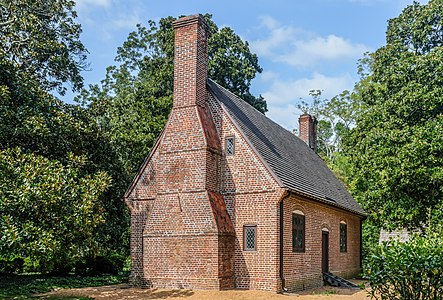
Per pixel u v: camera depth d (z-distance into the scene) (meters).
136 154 30.64
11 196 14.48
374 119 30.12
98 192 16.78
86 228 16.11
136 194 21.44
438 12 31.20
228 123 20.20
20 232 14.25
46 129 19.50
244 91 43.62
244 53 43.81
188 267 18.50
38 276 25.00
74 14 29.17
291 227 19.59
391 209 25.72
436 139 23.84
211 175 19.27
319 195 22.58
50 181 15.02
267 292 17.88
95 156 24.00
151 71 38.94
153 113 34.69
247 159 19.48
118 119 34.38
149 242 19.50
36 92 21.48
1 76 20.47
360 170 28.72
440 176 23.08
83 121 24.02
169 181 19.62
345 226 27.62
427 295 8.26
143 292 18.05
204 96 20.44
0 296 17.34
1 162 15.10
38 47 24.77
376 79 33.81
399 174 24.16
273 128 27.75
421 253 8.38
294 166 23.69
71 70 28.84
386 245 9.10
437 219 22.83
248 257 18.80
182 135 19.69
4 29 24.23
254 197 19.08
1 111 19.00
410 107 26.88
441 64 26.69
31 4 25.64
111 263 27.88
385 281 8.57
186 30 20.44
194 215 18.73
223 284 18.12
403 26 33.72
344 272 26.66
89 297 17.08
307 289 20.59
